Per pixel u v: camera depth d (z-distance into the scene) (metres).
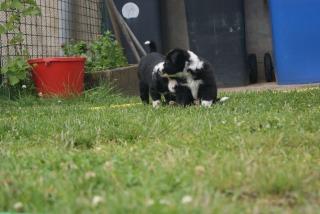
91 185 2.54
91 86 8.27
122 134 4.09
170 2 11.67
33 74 7.75
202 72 5.82
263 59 11.16
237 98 6.48
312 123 4.13
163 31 11.16
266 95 6.62
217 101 6.05
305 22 9.33
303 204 2.30
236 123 4.24
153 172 2.79
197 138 3.75
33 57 8.44
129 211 2.10
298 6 9.32
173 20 11.67
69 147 3.82
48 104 7.14
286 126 4.06
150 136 4.04
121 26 9.80
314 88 7.51
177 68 5.82
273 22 9.46
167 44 11.51
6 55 7.85
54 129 4.42
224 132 3.93
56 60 7.60
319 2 9.27
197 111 5.21
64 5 9.31
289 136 3.64
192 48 10.30
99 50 8.88
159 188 2.48
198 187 2.44
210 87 5.87
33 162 3.15
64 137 4.00
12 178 2.72
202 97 5.89
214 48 10.21
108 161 3.06
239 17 10.15
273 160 3.00
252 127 4.09
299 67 9.43
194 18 10.24
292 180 2.52
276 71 9.66
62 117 5.15
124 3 10.40
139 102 7.02
